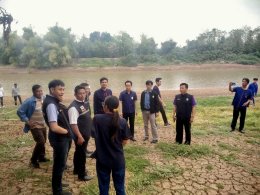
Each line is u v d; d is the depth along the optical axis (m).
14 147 7.68
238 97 9.44
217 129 10.03
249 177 5.85
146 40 91.12
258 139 8.70
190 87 37.41
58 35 78.25
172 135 9.45
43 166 6.25
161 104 10.67
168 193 5.14
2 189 5.16
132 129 8.52
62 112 4.64
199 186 5.43
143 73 63.72
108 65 75.19
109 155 3.84
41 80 49.69
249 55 87.25
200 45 92.94
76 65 73.50
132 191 5.14
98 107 7.64
